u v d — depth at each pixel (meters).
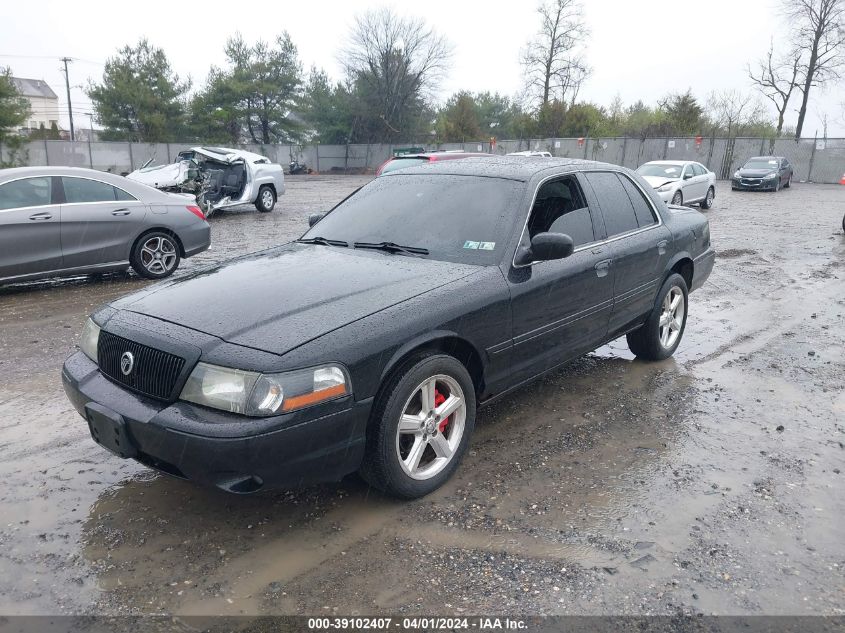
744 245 12.04
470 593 2.63
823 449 3.91
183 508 3.24
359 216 4.36
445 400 3.42
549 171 4.26
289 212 17.72
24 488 3.42
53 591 2.64
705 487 3.46
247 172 16.88
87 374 3.20
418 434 3.26
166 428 2.70
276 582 2.70
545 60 54.62
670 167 18.17
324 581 2.71
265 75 51.53
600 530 3.06
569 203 4.31
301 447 2.75
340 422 2.85
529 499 3.33
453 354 3.53
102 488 3.43
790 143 35.97
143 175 15.48
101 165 37.69
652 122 45.12
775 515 3.20
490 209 3.93
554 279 3.89
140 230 8.30
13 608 2.54
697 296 7.96
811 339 6.18
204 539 2.99
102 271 8.18
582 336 4.30
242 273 3.61
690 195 17.92
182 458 2.70
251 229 13.88
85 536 3.01
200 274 3.72
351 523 3.12
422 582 2.70
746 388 4.91
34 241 7.46
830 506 3.28
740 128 45.47
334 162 52.56
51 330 6.21
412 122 55.03
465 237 3.83
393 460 3.10
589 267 4.18
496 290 3.52
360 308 3.08
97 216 7.91
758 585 2.68
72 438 4.00
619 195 4.84
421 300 3.21
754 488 3.45
